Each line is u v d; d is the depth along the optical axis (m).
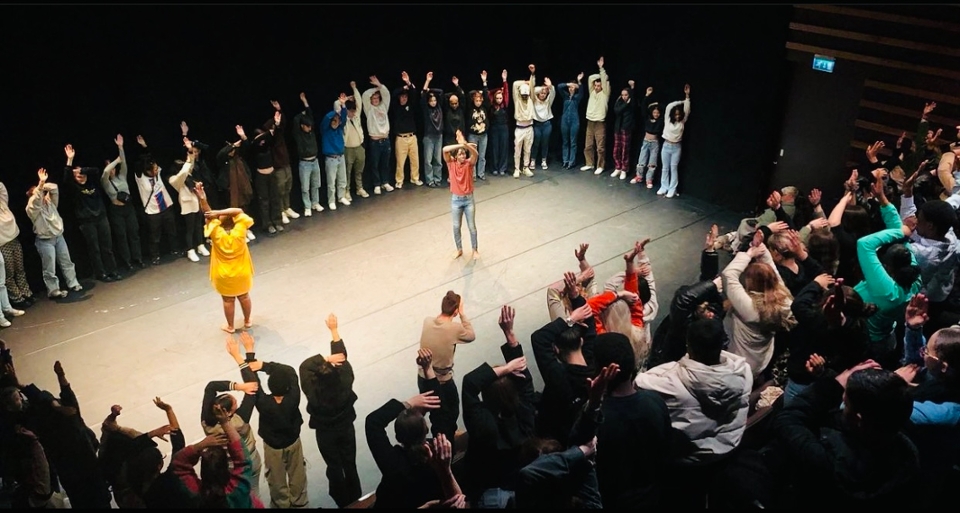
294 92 12.16
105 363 9.24
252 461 6.11
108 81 10.47
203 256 11.56
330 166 12.57
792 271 7.02
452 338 7.39
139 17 10.46
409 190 13.62
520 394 5.67
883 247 7.41
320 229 12.29
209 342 9.59
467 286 10.62
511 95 14.50
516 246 11.68
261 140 11.59
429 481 5.02
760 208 12.55
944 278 6.88
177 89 11.04
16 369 9.18
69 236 10.80
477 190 13.60
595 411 4.40
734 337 6.68
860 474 4.03
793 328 6.22
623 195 13.35
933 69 10.30
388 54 12.95
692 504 5.23
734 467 4.67
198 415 8.37
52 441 6.16
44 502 6.14
